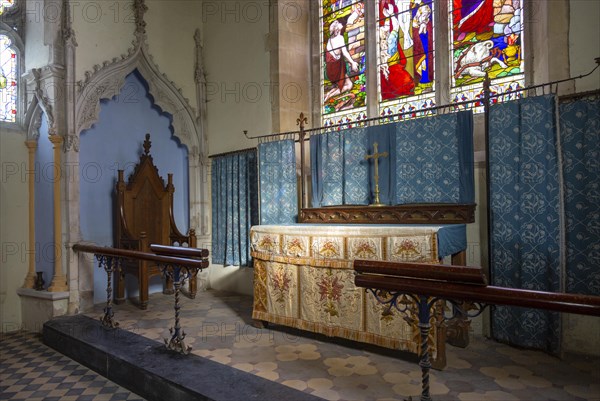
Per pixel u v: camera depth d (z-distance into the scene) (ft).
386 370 10.57
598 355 11.50
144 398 10.44
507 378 9.98
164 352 11.71
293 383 9.84
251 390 9.12
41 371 12.41
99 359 12.09
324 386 9.64
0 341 15.65
